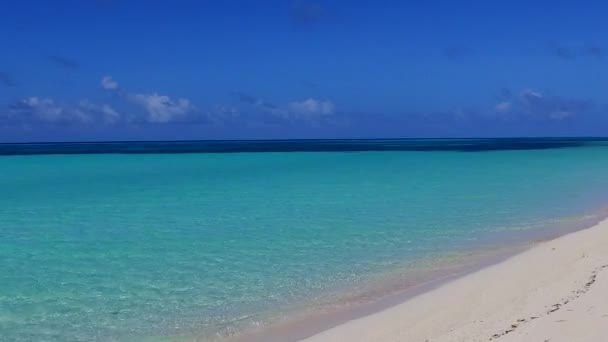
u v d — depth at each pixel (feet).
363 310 29.78
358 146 360.89
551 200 71.00
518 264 37.14
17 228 54.95
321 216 60.59
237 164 154.20
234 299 32.27
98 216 62.23
